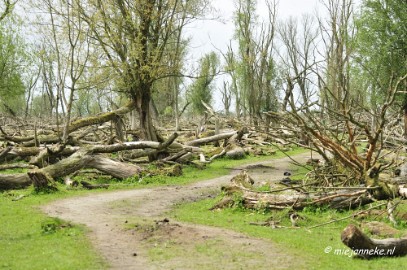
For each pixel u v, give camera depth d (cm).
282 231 1261
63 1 2538
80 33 2614
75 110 5653
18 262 970
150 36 2938
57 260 975
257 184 1906
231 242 1107
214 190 2094
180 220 1421
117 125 3014
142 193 1973
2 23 3497
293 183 1936
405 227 1283
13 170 2352
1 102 4534
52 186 1927
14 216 1460
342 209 1488
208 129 4834
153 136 3041
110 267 943
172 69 3030
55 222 1313
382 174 1850
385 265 934
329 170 1759
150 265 954
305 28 4828
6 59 3600
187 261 972
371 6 2961
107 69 2817
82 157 2198
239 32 5038
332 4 4316
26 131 3684
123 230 1249
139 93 2983
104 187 2098
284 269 912
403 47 2912
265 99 4847
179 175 2470
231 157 3244
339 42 4066
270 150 3566
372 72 2912
